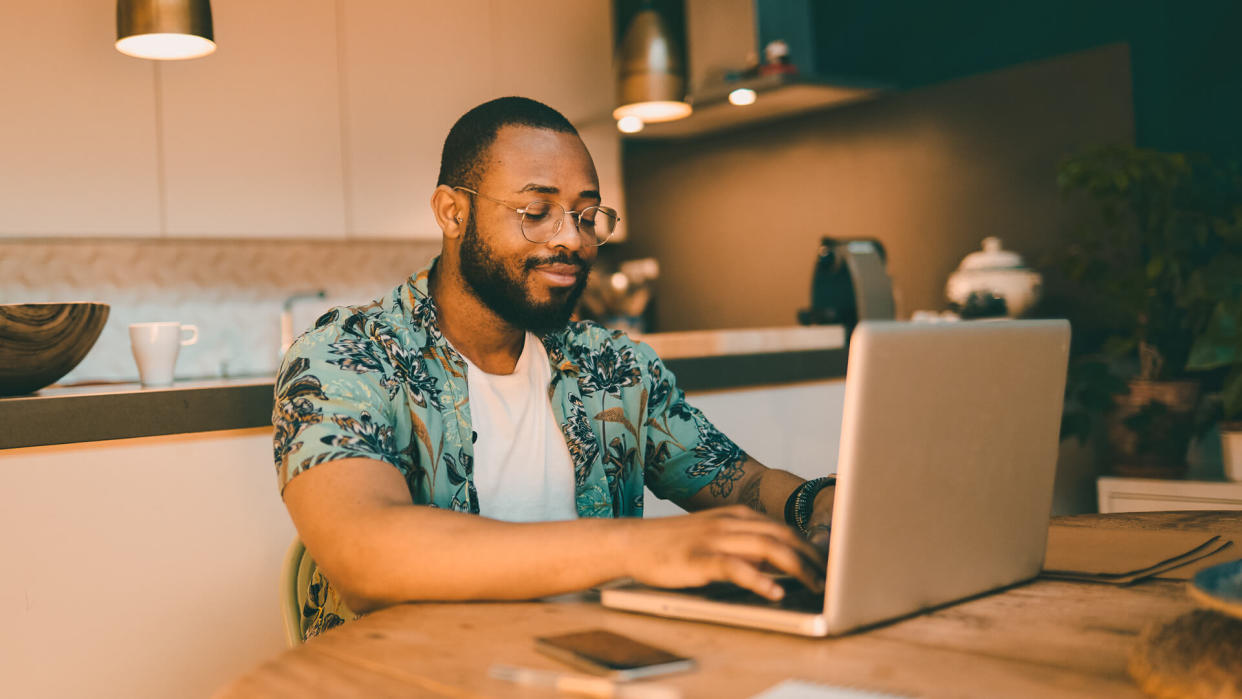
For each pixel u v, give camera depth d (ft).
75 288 9.96
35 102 8.73
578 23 11.74
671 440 4.51
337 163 10.18
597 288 13.44
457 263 4.06
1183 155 8.27
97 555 5.23
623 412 4.45
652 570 2.67
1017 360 2.81
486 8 11.02
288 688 2.17
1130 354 9.24
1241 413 8.16
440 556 2.80
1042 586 2.96
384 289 11.77
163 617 5.43
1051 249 10.09
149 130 9.23
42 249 9.79
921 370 2.44
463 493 3.90
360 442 3.26
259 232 9.78
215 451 5.62
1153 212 8.14
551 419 4.26
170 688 5.45
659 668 2.14
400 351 3.85
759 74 10.86
